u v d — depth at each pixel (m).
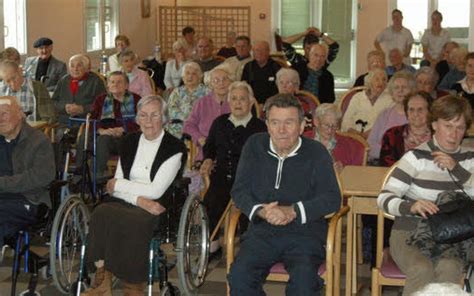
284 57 9.48
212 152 4.76
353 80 12.95
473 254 3.15
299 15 13.00
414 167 3.37
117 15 11.27
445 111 3.31
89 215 4.17
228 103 5.17
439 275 3.09
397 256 3.31
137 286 3.78
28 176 3.95
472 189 3.30
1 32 7.71
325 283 3.39
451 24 12.55
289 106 3.40
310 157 3.44
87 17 10.12
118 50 9.16
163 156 3.85
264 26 12.98
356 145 4.51
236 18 12.85
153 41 13.07
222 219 4.66
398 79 4.95
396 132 4.34
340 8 12.89
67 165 4.62
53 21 8.98
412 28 12.63
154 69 9.27
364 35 12.78
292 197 3.43
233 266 3.33
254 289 3.31
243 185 3.50
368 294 4.25
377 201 3.41
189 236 3.96
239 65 8.32
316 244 3.37
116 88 5.71
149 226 3.59
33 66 7.81
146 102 3.89
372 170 4.13
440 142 3.36
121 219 3.59
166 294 3.71
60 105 6.56
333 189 3.40
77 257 4.33
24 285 4.37
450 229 3.03
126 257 3.56
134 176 3.88
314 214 3.32
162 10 12.78
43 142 4.07
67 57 9.32
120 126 5.67
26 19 8.39
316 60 7.12
